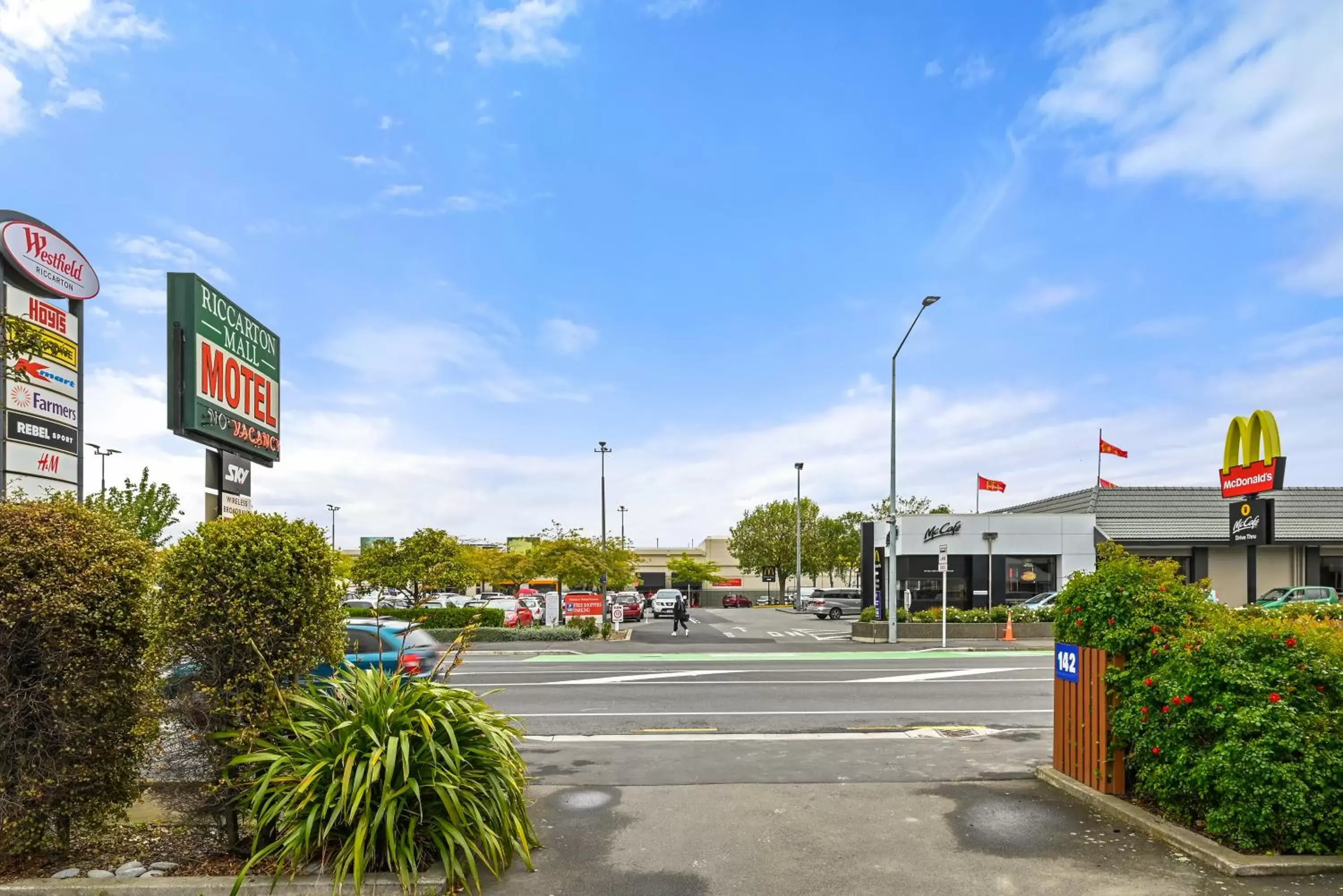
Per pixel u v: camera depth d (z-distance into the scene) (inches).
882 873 205.5
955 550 1272.1
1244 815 207.0
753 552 2551.7
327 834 191.8
